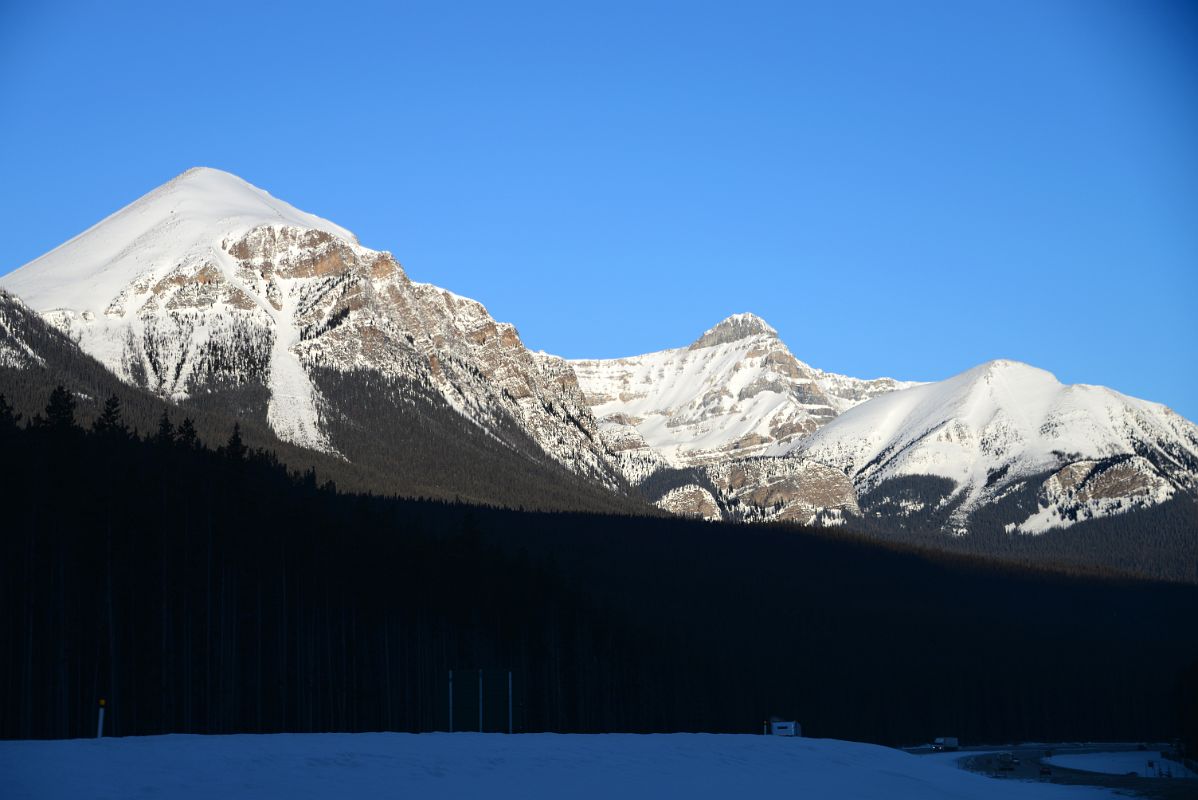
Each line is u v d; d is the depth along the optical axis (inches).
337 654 4874.5
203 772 1993.1
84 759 1963.6
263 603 4571.9
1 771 1850.4
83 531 3863.2
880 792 2792.8
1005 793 3248.0
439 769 2272.4
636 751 2824.8
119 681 3971.5
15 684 3735.2
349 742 2452.0
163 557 4042.8
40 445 3846.0
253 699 4448.8
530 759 2502.5
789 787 2674.7
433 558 5418.3
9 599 3720.5
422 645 5280.5
